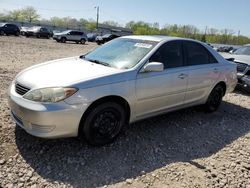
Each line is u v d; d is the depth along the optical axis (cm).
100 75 356
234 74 593
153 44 439
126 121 405
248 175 353
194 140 437
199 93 511
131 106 389
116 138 400
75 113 329
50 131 324
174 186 315
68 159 342
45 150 355
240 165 375
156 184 315
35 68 395
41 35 3625
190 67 477
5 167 314
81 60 441
